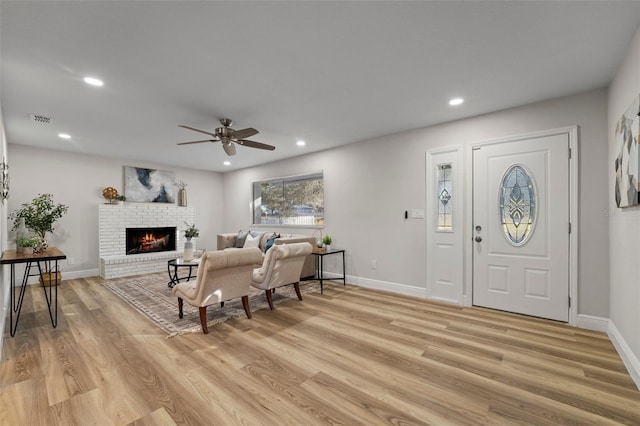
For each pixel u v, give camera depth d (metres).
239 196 7.26
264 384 1.96
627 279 2.23
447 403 1.77
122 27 1.89
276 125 3.93
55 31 1.91
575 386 1.94
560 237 3.05
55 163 5.18
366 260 4.69
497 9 1.75
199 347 2.52
